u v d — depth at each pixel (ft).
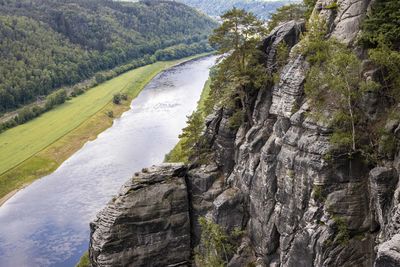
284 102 204.64
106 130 592.60
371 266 173.58
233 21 235.20
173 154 416.26
